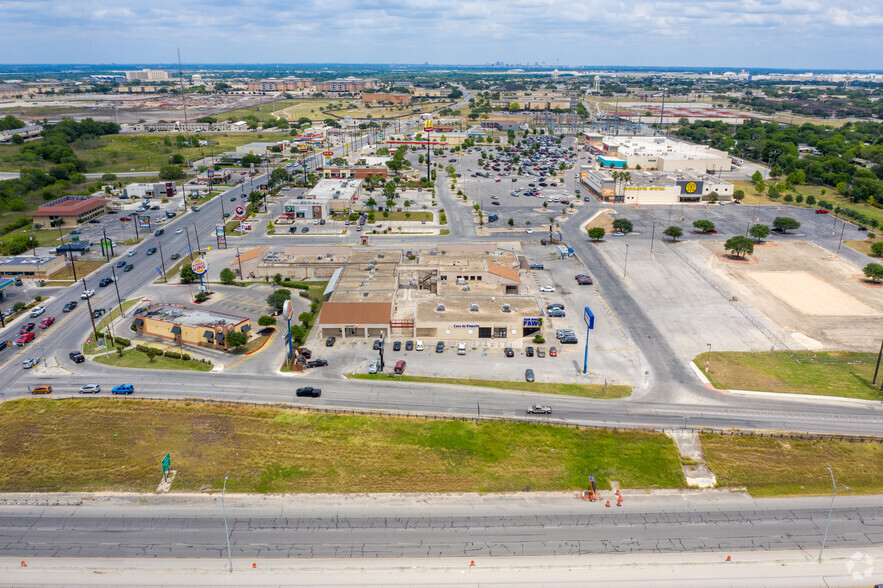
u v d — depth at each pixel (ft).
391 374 354.33
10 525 245.65
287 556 227.81
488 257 530.27
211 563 224.33
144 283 505.66
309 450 287.69
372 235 642.22
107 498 262.67
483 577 216.95
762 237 601.62
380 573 218.79
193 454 286.66
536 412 314.14
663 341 400.88
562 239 629.10
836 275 523.29
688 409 320.29
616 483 270.67
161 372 357.61
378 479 271.49
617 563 223.92
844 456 284.20
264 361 373.20
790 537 238.48
